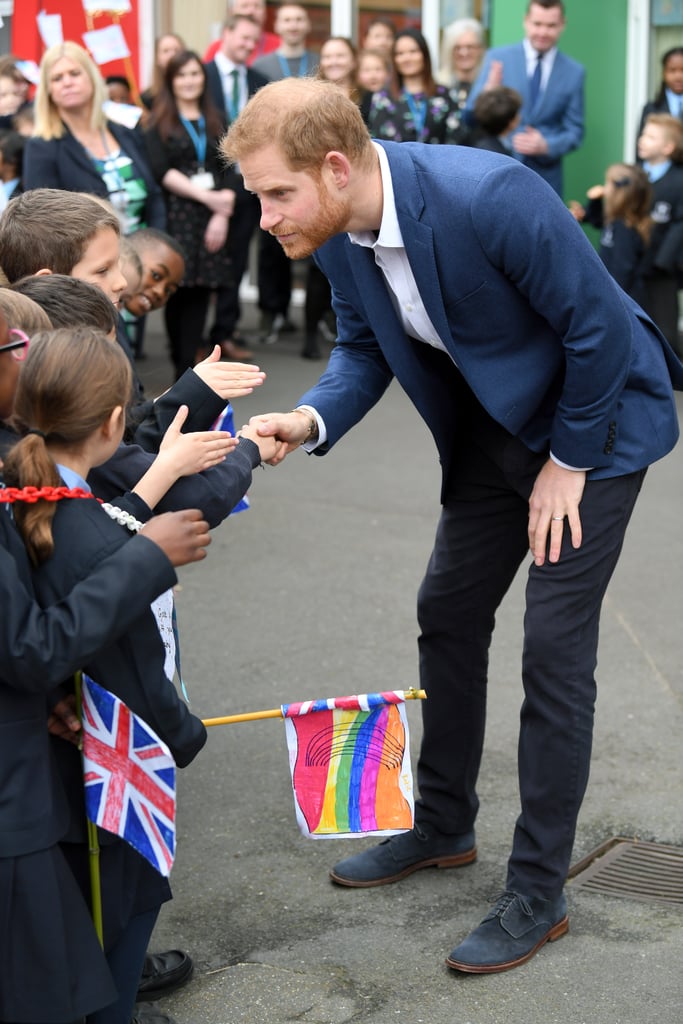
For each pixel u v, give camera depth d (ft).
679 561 18.89
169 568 7.60
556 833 10.21
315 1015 9.47
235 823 12.19
